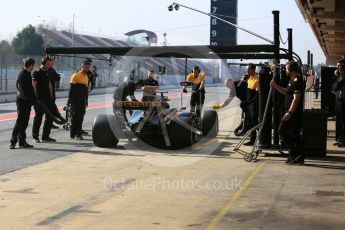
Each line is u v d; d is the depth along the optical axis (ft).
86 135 56.70
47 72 50.24
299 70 38.63
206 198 28.37
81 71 52.85
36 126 50.31
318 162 39.99
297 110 38.14
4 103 122.83
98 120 45.91
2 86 144.66
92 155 42.22
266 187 31.14
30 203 27.02
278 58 44.19
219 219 24.35
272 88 42.06
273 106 44.34
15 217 24.49
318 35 102.22
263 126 44.32
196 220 24.21
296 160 38.68
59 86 162.91
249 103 49.03
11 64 155.12
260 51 44.50
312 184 32.07
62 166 37.29
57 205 26.71
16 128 45.83
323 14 64.85
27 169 36.09
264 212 25.61
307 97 71.77
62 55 55.16
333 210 26.05
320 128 42.42
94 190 30.04
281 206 26.78
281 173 35.40
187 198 28.37
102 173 34.88
